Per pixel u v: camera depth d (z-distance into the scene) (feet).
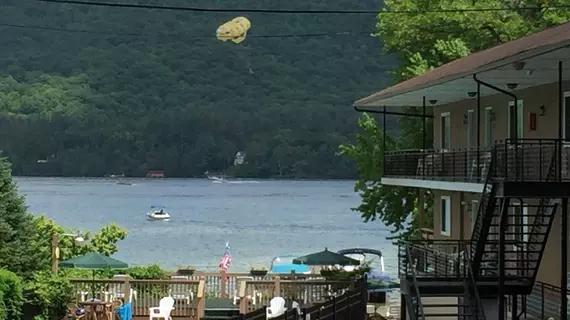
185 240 405.18
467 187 117.39
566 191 89.51
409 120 206.28
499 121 125.70
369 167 208.44
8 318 113.29
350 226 513.86
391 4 201.87
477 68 96.12
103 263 135.44
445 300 131.75
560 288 94.73
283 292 138.51
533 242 98.84
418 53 191.31
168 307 132.77
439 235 153.79
